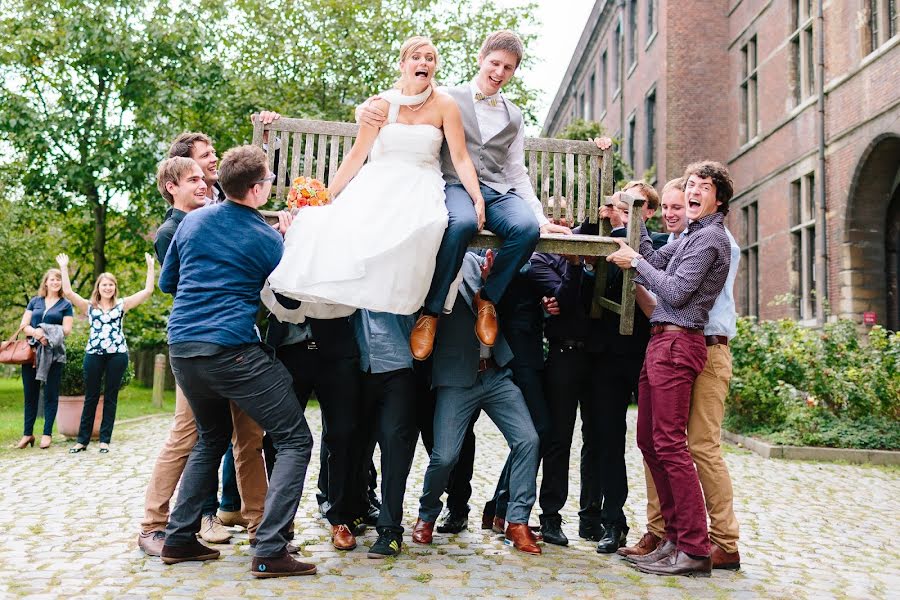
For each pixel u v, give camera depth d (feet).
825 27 44.16
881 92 38.60
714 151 58.65
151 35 52.65
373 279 12.32
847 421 29.96
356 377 13.70
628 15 74.74
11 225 54.24
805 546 15.69
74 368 29.66
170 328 12.21
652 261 14.07
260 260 12.30
